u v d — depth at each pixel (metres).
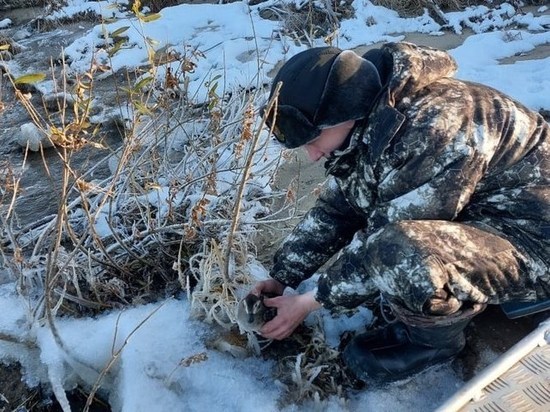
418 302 1.68
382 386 1.99
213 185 2.62
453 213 1.76
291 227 2.71
